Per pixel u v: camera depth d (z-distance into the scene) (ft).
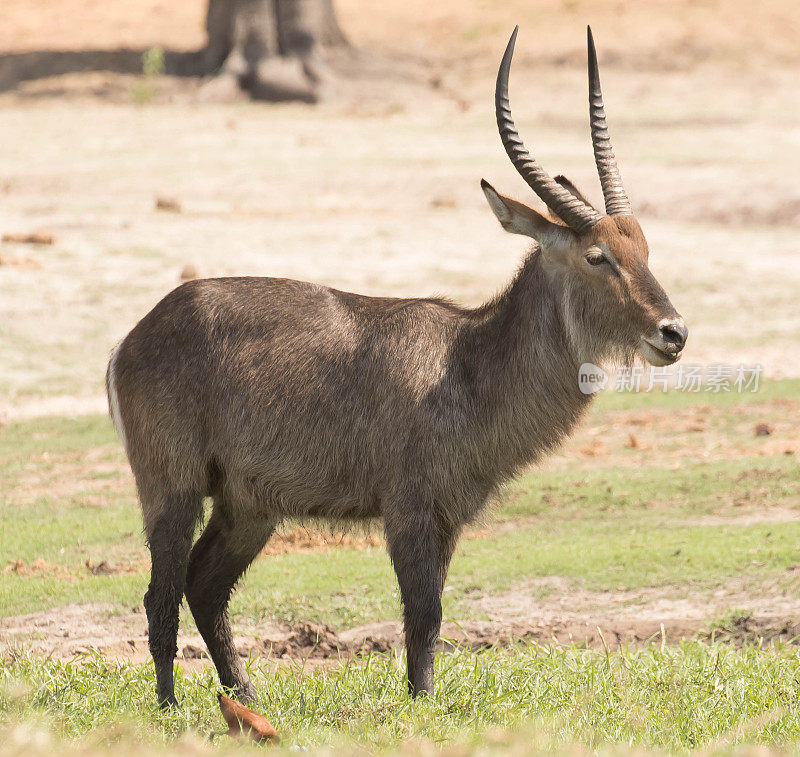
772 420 140.36
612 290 61.26
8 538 104.47
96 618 86.17
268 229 237.86
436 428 61.31
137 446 64.85
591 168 275.80
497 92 63.72
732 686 64.28
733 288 206.69
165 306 65.57
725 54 404.57
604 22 425.69
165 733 55.88
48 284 199.21
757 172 272.31
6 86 388.78
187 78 387.14
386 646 80.38
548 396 63.16
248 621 85.51
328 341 63.16
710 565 91.86
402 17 457.68
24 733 47.60
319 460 62.54
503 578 92.27
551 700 62.28
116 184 273.13
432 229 240.73
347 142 314.55
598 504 111.14
